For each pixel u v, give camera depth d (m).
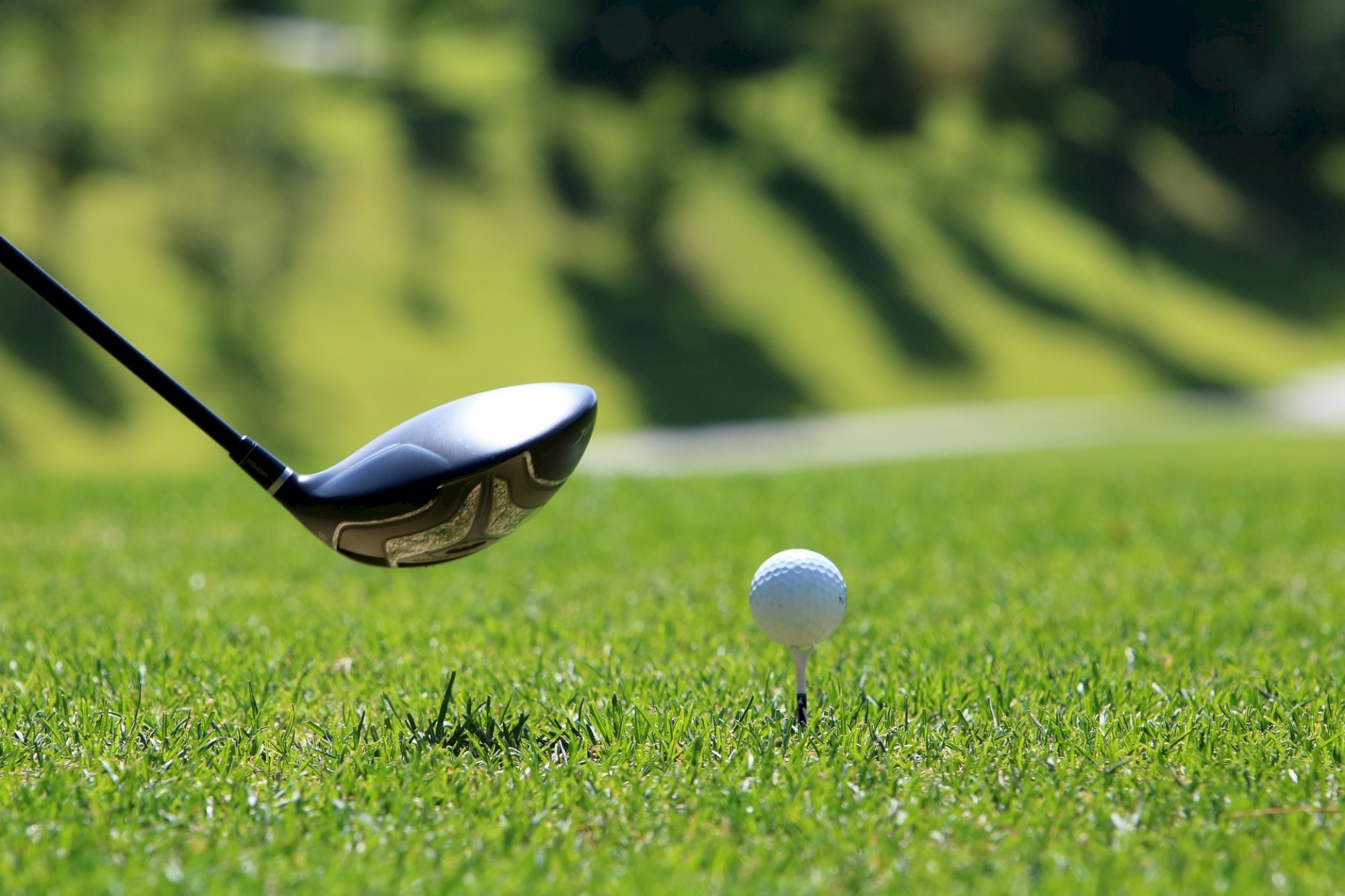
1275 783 3.55
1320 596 6.46
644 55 64.31
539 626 5.68
